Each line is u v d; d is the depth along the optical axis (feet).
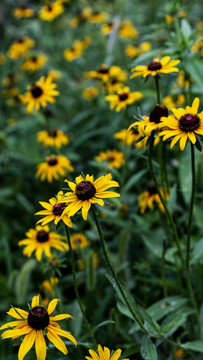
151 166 6.90
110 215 11.59
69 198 5.81
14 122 18.28
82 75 20.57
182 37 9.89
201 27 18.74
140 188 11.85
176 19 10.82
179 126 6.13
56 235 9.00
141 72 8.04
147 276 10.41
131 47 17.90
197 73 9.62
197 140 6.16
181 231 9.59
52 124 17.44
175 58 10.03
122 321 9.35
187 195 9.57
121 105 11.23
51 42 20.74
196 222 9.49
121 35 18.65
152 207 9.72
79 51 19.63
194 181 6.72
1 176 16.35
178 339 7.47
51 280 8.26
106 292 10.30
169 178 11.20
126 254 10.56
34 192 15.48
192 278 9.84
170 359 8.45
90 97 17.48
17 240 13.80
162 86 15.25
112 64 18.58
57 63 20.51
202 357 8.41
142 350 6.48
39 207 14.20
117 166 11.92
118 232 12.02
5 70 21.31
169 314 8.49
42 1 20.03
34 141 15.51
